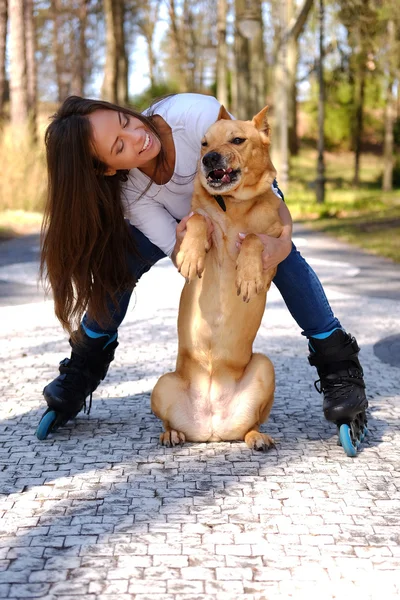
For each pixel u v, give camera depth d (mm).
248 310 3191
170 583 2082
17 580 2100
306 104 37656
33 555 2248
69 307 3242
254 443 3205
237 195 3127
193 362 3283
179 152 3180
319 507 2607
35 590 2047
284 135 23000
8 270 9234
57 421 3416
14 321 6227
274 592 2041
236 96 25141
